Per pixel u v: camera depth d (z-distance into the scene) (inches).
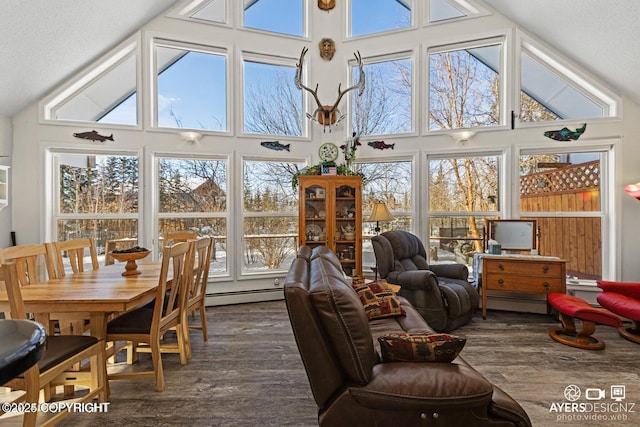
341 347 49.6
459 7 168.2
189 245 98.7
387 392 48.5
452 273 146.2
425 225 168.6
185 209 168.2
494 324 133.8
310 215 165.5
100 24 139.8
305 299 50.6
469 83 167.2
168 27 162.6
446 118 169.8
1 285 83.3
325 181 161.8
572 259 155.1
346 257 163.8
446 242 168.1
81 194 157.4
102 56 155.1
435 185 170.2
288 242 180.4
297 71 165.9
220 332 125.6
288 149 178.2
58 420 66.4
